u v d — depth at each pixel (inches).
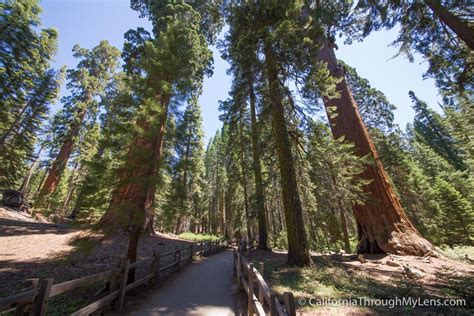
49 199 818.2
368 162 458.3
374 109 964.6
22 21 727.7
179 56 361.4
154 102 269.9
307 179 530.6
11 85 764.0
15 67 741.9
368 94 966.4
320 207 580.7
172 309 207.9
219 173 1684.3
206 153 2049.7
